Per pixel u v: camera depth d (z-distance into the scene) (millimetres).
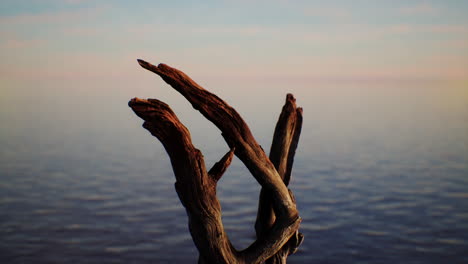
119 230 27781
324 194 38094
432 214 31625
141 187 40812
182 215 30875
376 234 26969
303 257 23266
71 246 24969
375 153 64875
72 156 61250
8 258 23219
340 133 96375
